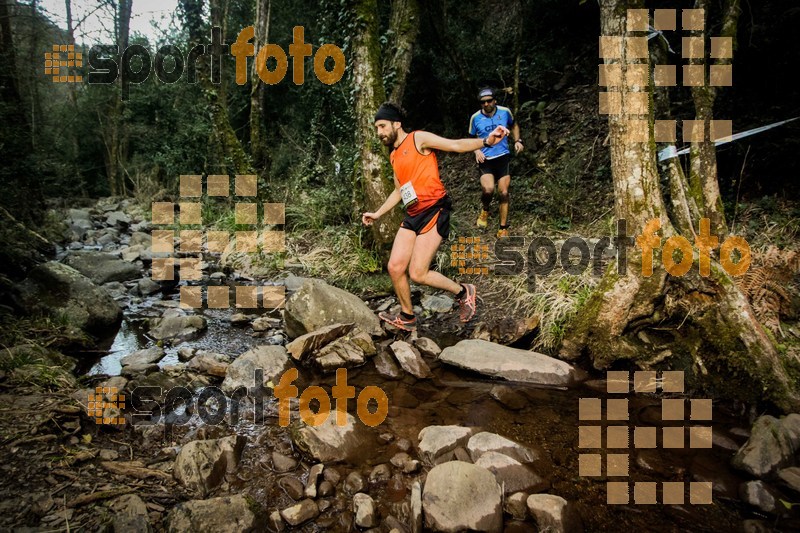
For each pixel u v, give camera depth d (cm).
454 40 778
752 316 279
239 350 362
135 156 1311
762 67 502
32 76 988
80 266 528
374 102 489
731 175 484
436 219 307
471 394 291
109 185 1420
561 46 822
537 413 267
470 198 677
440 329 386
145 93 1173
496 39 863
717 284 291
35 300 374
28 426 221
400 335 374
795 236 387
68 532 163
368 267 510
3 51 640
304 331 372
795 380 263
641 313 305
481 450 223
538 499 188
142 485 196
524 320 356
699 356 290
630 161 310
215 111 771
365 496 193
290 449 232
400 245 317
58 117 1391
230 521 172
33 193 673
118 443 229
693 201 371
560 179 589
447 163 820
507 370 308
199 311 451
